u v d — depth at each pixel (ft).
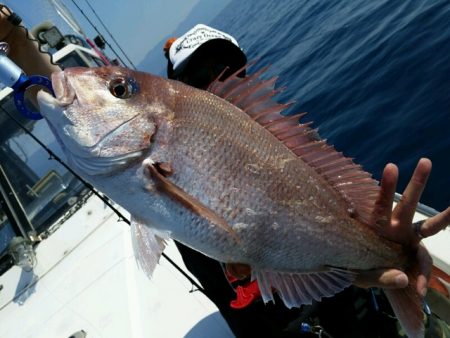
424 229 2.06
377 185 2.11
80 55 6.07
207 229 1.91
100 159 1.93
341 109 9.09
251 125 2.00
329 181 2.11
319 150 2.10
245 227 1.93
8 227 5.33
